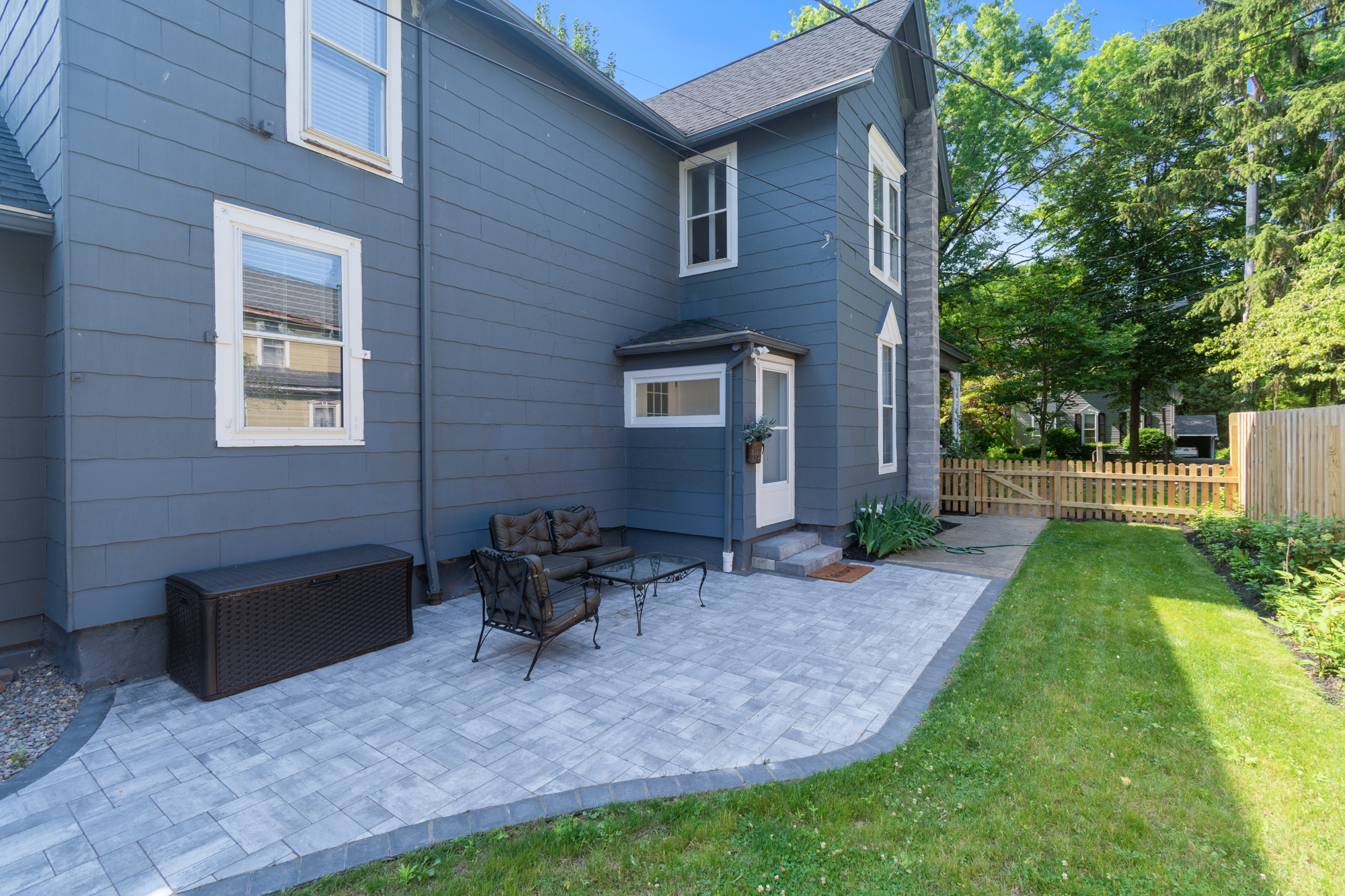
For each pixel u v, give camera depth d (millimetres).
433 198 5504
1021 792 2572
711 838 2295
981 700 3449
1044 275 14438
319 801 2553
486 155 6004
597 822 2381
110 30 3652
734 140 8211
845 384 7699
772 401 7461
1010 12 18156
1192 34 13492
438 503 5586
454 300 5699
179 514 3943
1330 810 2416
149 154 3809
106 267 3627
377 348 5094
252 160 4309
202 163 4059
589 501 7207
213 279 4113
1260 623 4766
